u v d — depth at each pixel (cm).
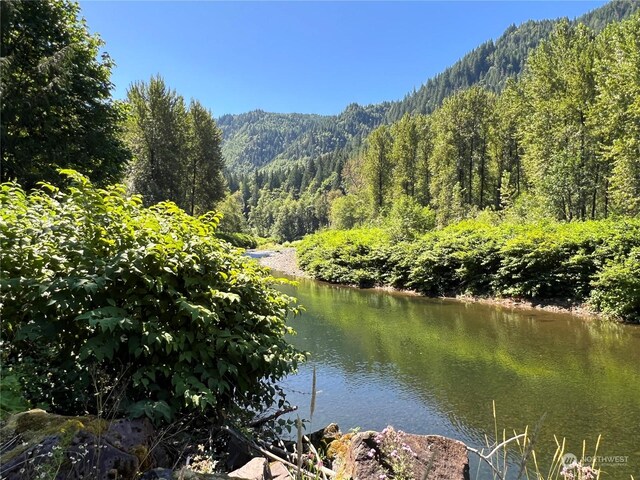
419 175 4644
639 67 1845
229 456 328
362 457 279
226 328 353
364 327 1157
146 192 3350
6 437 222
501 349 926
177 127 3850
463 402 634
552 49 2978
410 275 1895
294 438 479
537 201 2391
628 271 1164
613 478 428
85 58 1370
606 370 777
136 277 324
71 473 204
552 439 517
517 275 1509
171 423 327
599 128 2305
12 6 877
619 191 2034
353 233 2850
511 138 3988
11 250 318
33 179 1179
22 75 1163
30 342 334
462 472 288
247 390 378
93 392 329
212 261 373
